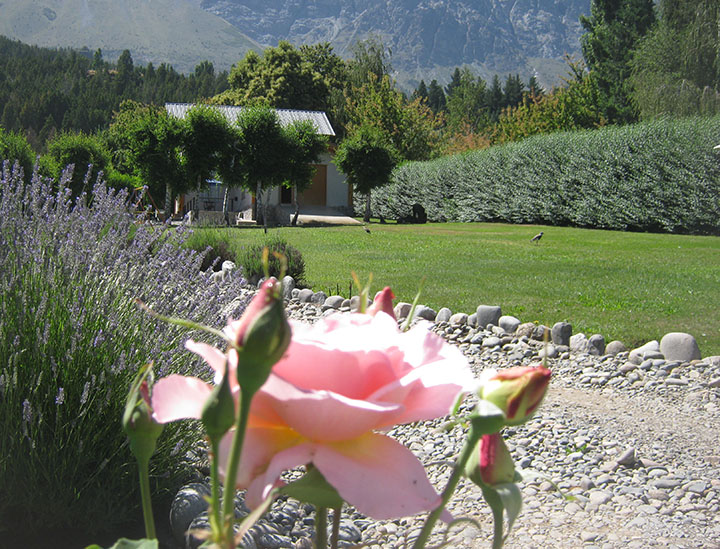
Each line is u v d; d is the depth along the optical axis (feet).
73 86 450.71
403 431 13.62
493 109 276.62
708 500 10.33
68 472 7.39
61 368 7.43
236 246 33.63
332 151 107.34
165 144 78.48
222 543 1.64
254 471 1.91
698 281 33.27
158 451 8.00
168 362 7.95
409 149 132.77
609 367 19.06
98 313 7.96
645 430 13.88
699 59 90.12
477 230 72.08
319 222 91.81
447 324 23.62
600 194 72.18
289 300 27.50
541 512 9.79
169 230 11.19
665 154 65.92
